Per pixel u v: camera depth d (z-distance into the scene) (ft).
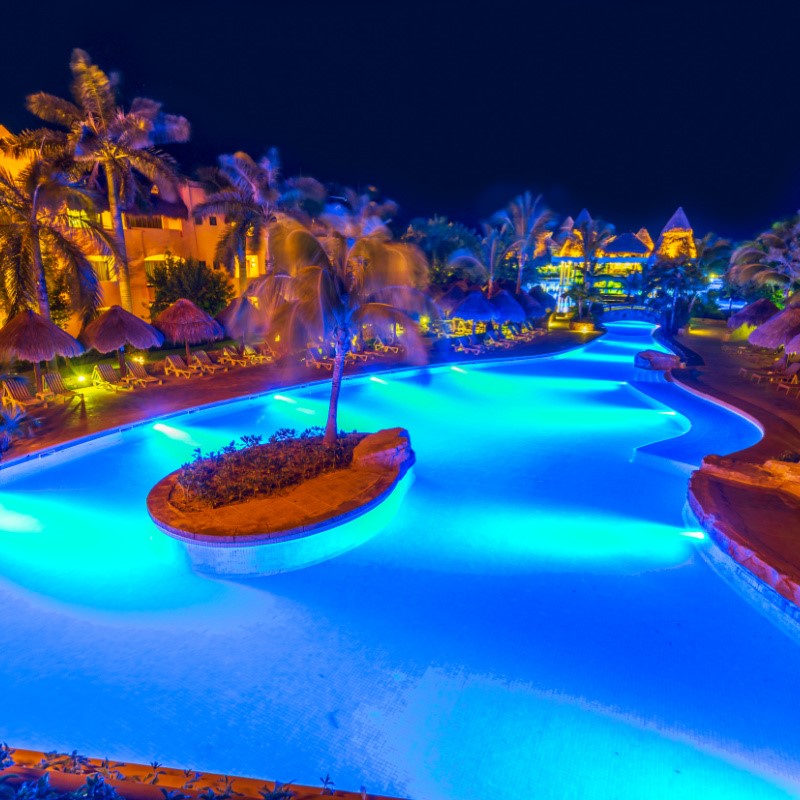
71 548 29.84
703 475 35.91
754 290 118.01
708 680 20.92
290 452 36.76
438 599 25.95
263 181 88.22
